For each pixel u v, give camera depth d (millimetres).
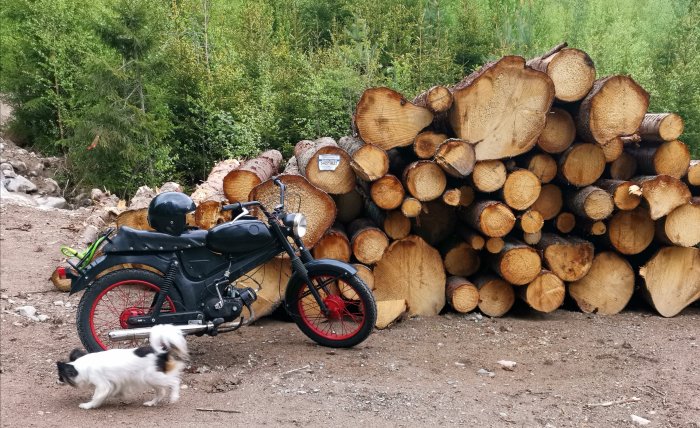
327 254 5613
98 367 3730
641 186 5672
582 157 5789
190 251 4637
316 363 4574
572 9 19562
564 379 4441
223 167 8867
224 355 4738
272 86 15094
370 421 3646
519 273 5770
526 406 3928
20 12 15680
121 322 4574
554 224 6160
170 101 14414
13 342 5035
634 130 5652
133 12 12852
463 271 6133
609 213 5738
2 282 6738
